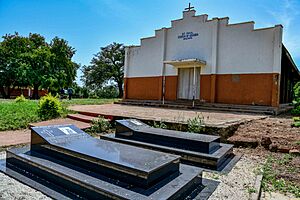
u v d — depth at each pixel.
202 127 6.91
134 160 3.52
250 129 7.19
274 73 12.27
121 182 3.27
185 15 15.27
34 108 10.35
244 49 13.19
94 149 3.93
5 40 30.42
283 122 8.15
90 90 37.09
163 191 3.11
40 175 3.81
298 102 12.84
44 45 32.91
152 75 16.64
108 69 36.47
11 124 7.98
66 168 3.66
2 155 5.12
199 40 14.71
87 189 3.22
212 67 14.11
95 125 8.04
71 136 4.56
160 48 16.23
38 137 4.33
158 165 3.36
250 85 12.99
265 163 5.18
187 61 13.98
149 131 6.06
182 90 15.41
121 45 36.72
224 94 13.77
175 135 5.70
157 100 16.28
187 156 5.12
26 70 28.08
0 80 29.03
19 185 3.59
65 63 32.38
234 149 6.21
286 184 4.27
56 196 3.27
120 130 6.35
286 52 13.38
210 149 5.25
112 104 16.12
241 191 3.81
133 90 17.59
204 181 4.18
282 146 5.88
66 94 32.34
